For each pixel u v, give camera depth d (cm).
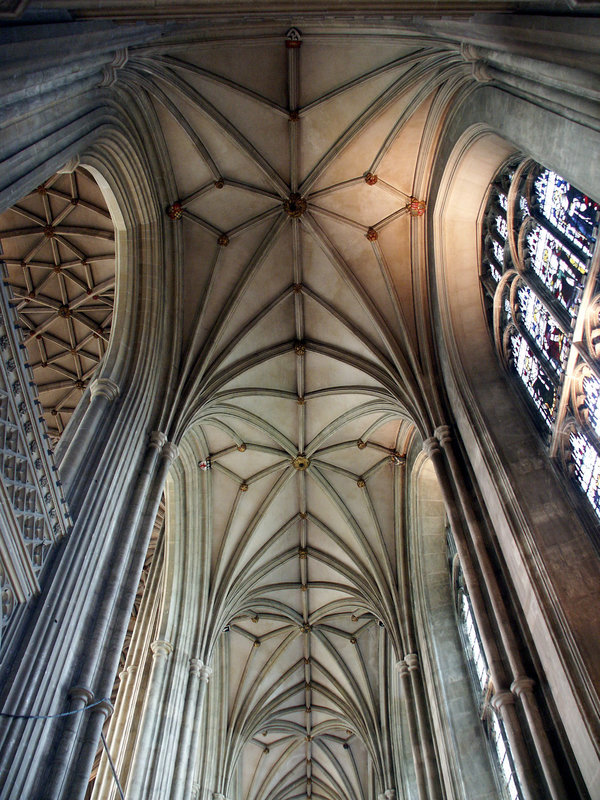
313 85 1435
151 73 1283
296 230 1634
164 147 1465
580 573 896
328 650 2377
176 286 1546
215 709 2247
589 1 648
